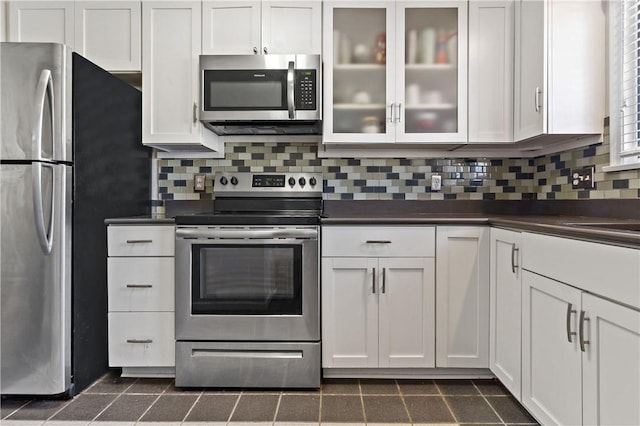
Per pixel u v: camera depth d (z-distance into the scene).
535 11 1.97
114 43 2.30
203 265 1.97
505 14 2.22
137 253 2.02
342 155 2.53
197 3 2.27
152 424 1.64
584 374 1.21
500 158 2.56
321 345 1.99
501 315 1.82
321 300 1.99
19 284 1.78
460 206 2.56
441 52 2.26
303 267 1.95
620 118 1.83
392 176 2.57
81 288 1.91
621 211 1.80
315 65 2.17
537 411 1.49
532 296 1.53
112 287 2.02
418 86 2.27
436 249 1.98
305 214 2.36
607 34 1.89
